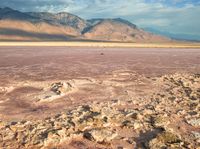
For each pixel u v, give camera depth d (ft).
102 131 40.32
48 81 83.92
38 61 149.69
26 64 133.08
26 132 39.78
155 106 56.13
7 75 95.20
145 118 47.75
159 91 73.15
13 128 41.42
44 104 57.21
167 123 45.85
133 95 67.67
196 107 56.29
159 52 276.41
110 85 80.28
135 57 195.31
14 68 115.75
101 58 178.91
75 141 38.37
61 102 59.06
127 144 37.83
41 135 38.88
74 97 63.82
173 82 87.35
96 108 51.90
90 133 39.34
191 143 37.93
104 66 130.62
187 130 43.52
